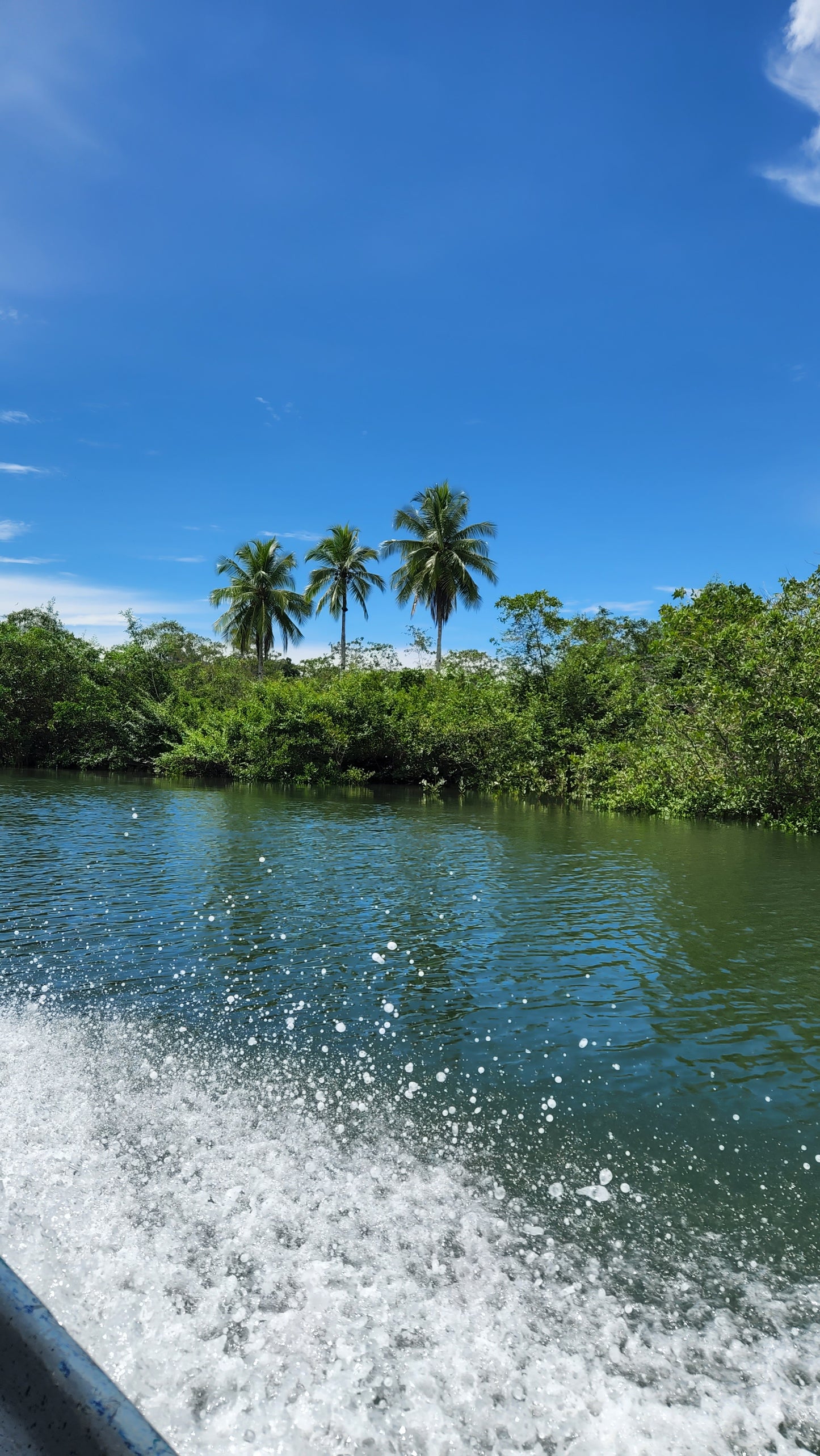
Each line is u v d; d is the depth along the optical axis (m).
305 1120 3.64
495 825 14.70
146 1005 5.04
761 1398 2.09
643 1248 2.78
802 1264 2.72
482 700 26.80
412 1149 3.42
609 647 29.20
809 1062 4.43
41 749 30.98
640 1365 2.20
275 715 26.75
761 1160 3.43
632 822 15.85
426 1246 2.72
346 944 6.42
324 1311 2.34
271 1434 1.87
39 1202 2.86
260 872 9.15
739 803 16.11
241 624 38.66
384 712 27.36
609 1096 4.00
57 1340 0.79
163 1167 3.15
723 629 17.34
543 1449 1.88
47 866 9.23
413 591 37.47
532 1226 2.89
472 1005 5.20
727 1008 5.20
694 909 7.75
